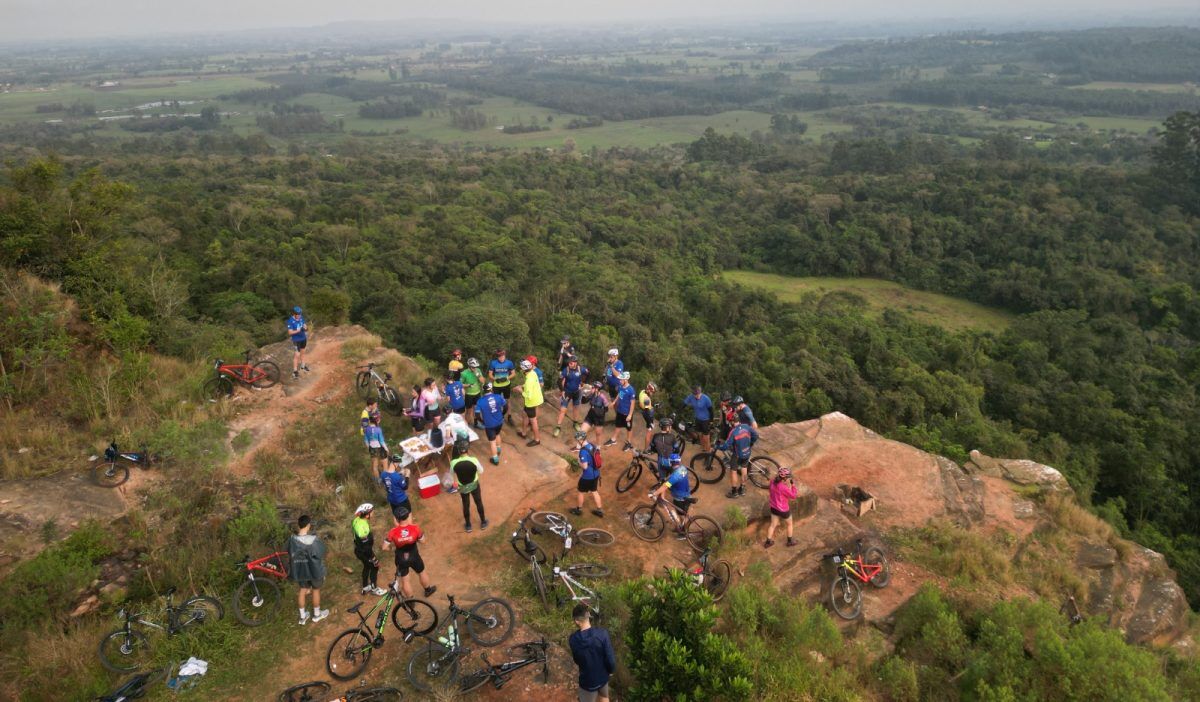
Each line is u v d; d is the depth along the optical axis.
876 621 11.91
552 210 92.50
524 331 41.47
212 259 54.16
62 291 17.27
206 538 11.24
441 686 8.74
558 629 9.86
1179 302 62.34
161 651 9.24
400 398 16.05
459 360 15.31
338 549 11.48
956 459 27.66
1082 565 14.57
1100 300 64.69
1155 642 13.43
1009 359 52.06
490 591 10.66
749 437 12.96
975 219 82.38
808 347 49.34
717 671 8.63
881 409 41.00
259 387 16.41
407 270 61.12
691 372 46.28
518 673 9.08
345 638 9.16
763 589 10.92
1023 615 11.41
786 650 10.02
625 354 48.25
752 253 90.88
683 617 8.95
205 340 19.17
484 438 15.22
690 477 13.92
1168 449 37.50
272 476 13.16
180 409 14.58
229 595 10.45
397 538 9.55
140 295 18.89
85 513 11.14
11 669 8.70
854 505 14.61
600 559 11.48
